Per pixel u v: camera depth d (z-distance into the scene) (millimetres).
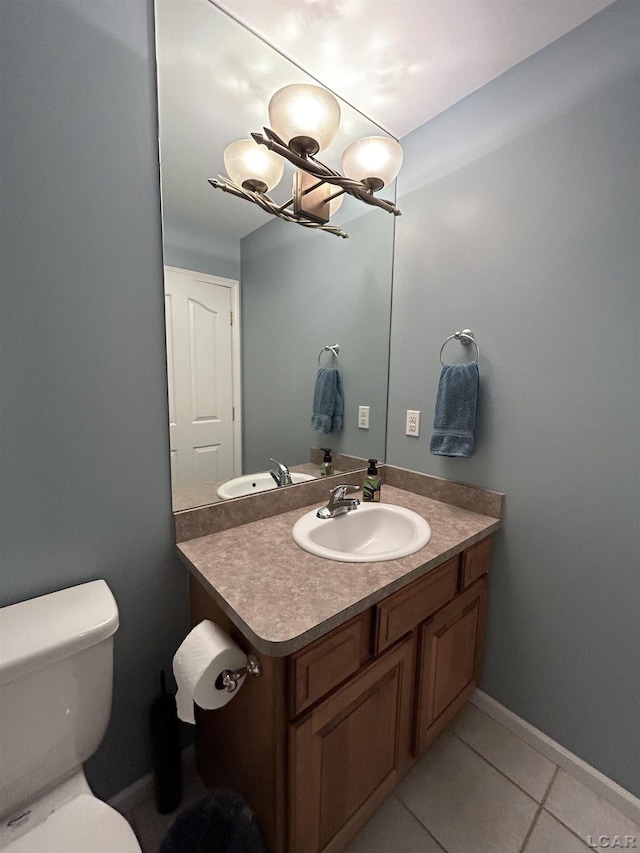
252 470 1339
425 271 1510
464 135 1332
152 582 1082
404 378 1643
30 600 879
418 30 1050
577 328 1118
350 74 1200
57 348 861
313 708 830
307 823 859
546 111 1132
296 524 1242
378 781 1038
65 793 806
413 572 986
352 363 1624
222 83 1053
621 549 1087
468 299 1377
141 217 954
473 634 1346
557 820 1098
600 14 1006
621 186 1010
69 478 912
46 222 817
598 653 1159
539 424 1227
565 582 1212
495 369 1320
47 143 800
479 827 1077
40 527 886
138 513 1034
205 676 820
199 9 958
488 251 1304
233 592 876
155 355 1017
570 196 1104
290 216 1323
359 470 1668
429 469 1579
